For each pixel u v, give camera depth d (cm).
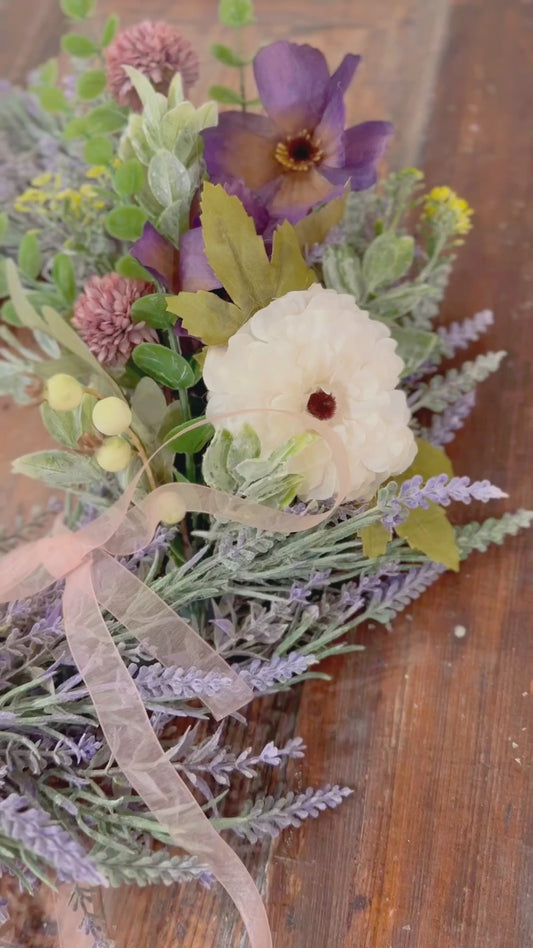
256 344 47
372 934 47
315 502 48
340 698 55
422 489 48
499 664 55
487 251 74
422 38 88
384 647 56
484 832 50
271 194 57
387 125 58
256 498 47
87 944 45
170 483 48
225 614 55
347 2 92
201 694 46
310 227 55
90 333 54
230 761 48
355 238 67
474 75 84
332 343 47
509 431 65
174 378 52
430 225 66
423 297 65
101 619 47
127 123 67
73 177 74
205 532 49
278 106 58
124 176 55
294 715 55
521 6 89
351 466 48
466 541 57
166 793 44
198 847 44
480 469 63
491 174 78
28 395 56
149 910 48
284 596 55
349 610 54
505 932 47
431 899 48
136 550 48
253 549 47
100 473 52
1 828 42
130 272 57
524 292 71
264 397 47
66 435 49
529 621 57
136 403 53
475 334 66
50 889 49
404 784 52
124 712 45
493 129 81
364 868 49
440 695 54
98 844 45
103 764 51
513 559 59
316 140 58
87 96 69
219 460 46
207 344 49
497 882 48
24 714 49
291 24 91
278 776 52
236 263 50
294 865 49
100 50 72
